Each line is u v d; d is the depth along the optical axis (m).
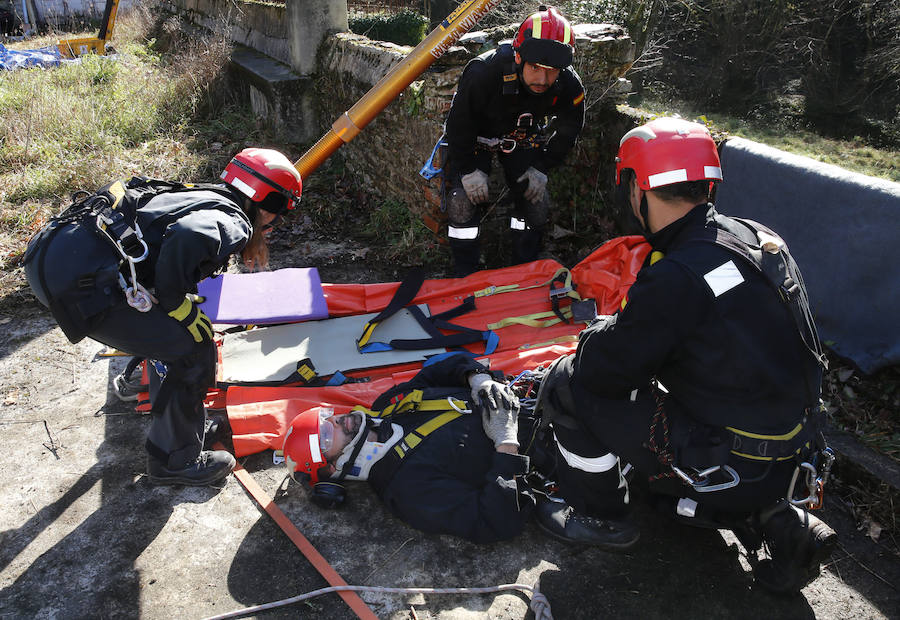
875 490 2.60
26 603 2.23
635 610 2.22
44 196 5.17
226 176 2.47
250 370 3.27
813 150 12.27
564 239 4.80
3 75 7.85
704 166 1.85
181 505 2.64
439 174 4.15
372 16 7.76
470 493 2.43
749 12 14.09
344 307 3.77
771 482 1.99
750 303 1.78
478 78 3.46
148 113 6.72
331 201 5.42
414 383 2.78
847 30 14.17
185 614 2.20
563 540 2.44
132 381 3.17
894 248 2.90
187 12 10.19
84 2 18.19
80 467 2.82
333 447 2.50
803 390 1.89
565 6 8.19
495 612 2.21
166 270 2.14
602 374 1.95
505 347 3.50
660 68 14.56
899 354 2.87
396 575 2.36
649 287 1.79
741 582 2.31
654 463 2.09
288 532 2.49
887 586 2.30
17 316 3.83
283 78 6.09
